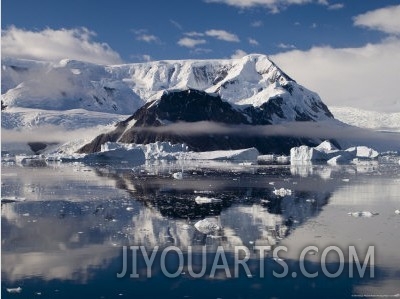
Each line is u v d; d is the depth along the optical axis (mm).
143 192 108438
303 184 126625
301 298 45375
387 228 69312
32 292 46344
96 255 56938
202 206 88938
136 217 77875
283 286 48031
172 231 67812
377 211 83375
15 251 58344
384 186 121188
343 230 68188
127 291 46656
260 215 79625
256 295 46156
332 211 83438
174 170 180500
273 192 108812
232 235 65562
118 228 69750
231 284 48594
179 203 92125
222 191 110812
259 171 176250
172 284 48656
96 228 69688
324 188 117062
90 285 48188
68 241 62531
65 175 153750
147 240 63094
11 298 45000
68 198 98188
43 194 104312
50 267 52781
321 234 66062
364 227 70062
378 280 49281
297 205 90000
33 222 73625
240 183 129125
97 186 120375
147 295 45969
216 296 45750
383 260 54906
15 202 92500
